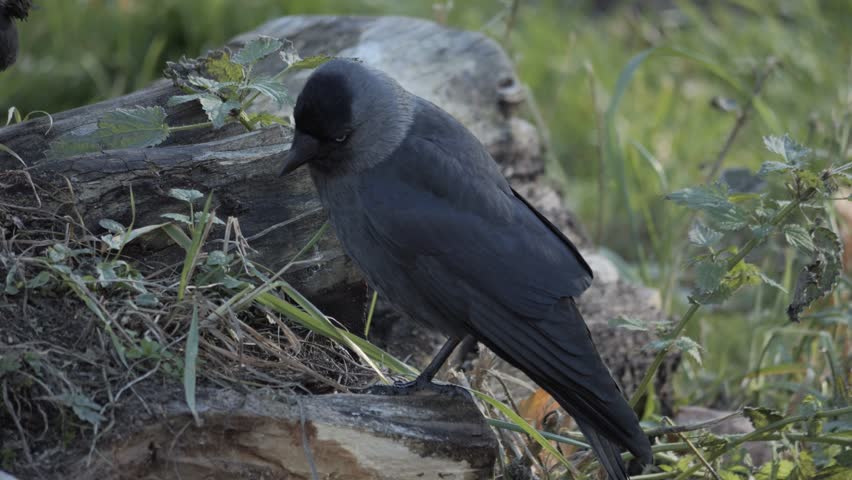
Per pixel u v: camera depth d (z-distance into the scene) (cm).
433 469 600
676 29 1742
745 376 928
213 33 1452
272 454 574
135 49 1436
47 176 673
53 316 582
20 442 526
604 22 1816
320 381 649
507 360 681
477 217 690
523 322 673
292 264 695
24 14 828
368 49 1030
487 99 1054
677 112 1561
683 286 1265
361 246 711
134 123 720
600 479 715
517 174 1079
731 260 702
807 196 695
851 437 698
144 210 687
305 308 672
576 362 654
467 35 1072
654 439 841
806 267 685
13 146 725
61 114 759
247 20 1464
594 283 1024
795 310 686
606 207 1397
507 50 1296
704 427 748
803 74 1574
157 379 569
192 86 788
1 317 571
